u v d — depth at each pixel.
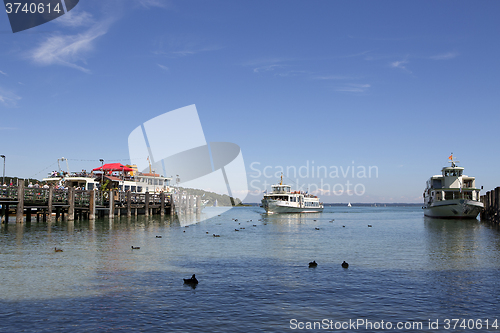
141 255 29.80
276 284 20.55
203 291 18.95
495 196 70.81
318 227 67.62
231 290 19.20
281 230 59.88
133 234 45.66
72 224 56.72
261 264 26.66
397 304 17.12
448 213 80.75
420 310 16.34
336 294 18.66
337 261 28.23
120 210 83.38
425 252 33.28
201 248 34.91
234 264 26.56
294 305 16.86
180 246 36.06
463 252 33.25
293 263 27.17
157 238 42.34
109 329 13.77
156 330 13.76
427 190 101.94
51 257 27.64
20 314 15.16
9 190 50.03
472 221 78.12
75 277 21.48
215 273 23.34
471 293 18.94
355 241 42.72
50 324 14.14
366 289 19.61
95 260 26.91
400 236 48.94
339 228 65.06
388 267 25.72
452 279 21.97
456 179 84.06
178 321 14.70
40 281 20.39
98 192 69.19
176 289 19.25
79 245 34.31
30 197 54.12
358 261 28.25
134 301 17.11
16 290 18.55
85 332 13.45
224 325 14.37
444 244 39.47
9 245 33.19
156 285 20.00
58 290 18.66
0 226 50.00
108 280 20.94
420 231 57.06
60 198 59.66
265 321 14.86
